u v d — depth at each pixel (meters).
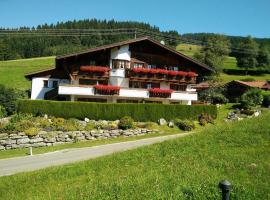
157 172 12.31
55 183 13.52
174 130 38.94
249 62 122.56
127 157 15.91
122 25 169.25
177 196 9.65
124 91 45.81
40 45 147.25
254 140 15.35
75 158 23.88
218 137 16.62
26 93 58.56
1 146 29.66
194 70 51.25
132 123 36.81
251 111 50.44
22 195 12.55
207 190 9.95
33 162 23.12
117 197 9.99
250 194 9.68
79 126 34.34
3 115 36.09
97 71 45.16
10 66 103.12
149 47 48.53
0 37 141.50
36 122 33.00
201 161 13.18
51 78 51.88
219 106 56.09
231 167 12.09
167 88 50.19
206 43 117.50
